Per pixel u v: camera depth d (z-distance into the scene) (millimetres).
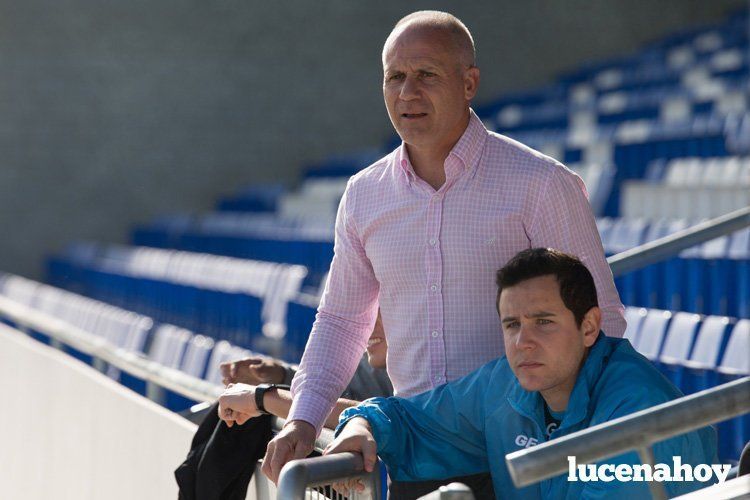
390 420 5496
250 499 6512
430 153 5984
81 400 10078
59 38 36000
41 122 35781
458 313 5941
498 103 38469
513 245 5895
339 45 38625
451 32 5844
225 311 19562
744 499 3826
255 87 37906
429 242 5945
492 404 5387
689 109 28172
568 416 5027
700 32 40188
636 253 9547
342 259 6375
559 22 40969
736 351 10562
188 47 37250
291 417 5910
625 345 5242
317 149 38500
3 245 35344
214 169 37469
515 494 5320
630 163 22547
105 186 36312
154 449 7918
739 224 9492
